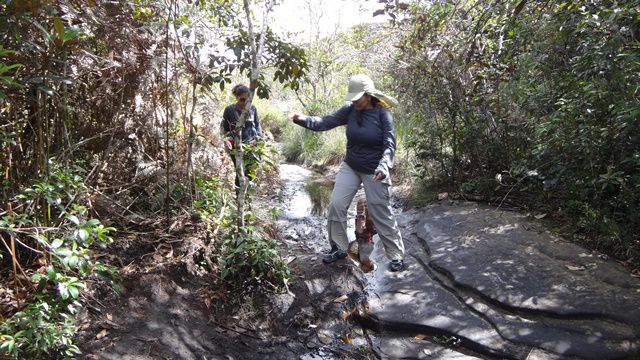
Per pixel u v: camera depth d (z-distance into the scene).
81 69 3.39
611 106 3.95
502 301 3.59
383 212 4.12
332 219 4.24
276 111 11.77
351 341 3.53
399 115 8.51
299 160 9.48
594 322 3.31
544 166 5.03
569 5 4.51
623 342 3.10
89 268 2.94
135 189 4.36
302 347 3.44
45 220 3.06
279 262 3.99
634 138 4.00
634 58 3.70
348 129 4.00
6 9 2.55
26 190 2.88
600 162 4.34
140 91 3.98
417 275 4.22
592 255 4.08
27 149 3.31
